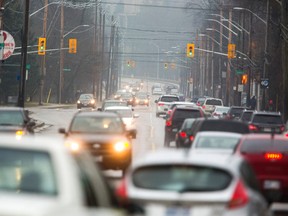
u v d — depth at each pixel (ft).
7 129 239.50
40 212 63.21
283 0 470.80
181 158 92.68
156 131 445.78
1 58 397.39
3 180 75.41
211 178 89.71
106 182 86.94
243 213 87.97
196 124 247.70
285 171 151.53
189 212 87.40
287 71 481.87
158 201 88.17
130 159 199.21
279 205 161.17
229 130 239.71
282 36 470.80
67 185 71.67
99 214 67.87
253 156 152.35
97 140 196.24
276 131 329.93
